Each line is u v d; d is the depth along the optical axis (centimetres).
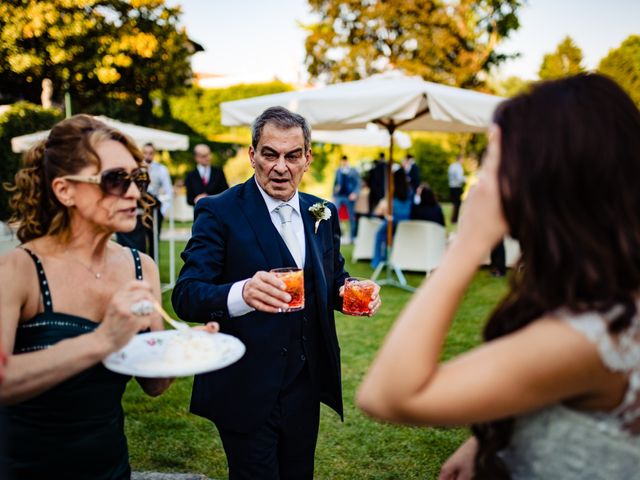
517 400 82
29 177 135
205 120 2183
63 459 133
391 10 2177
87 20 1396
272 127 195
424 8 2181
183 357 125
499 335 97
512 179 87
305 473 203
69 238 138
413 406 82
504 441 98
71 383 131
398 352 84
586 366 82
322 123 546
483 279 762
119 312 115
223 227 196
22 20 1322
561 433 89
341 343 479
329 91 577
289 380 194
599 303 83
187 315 181
